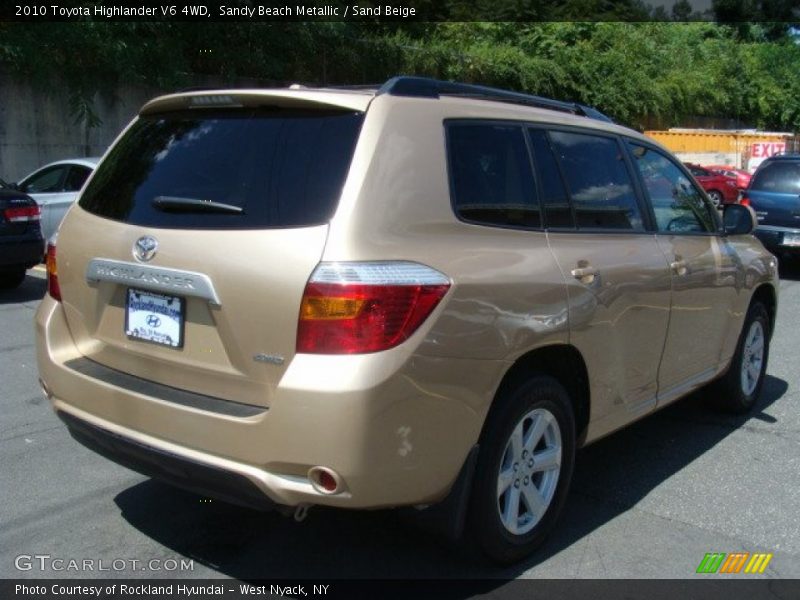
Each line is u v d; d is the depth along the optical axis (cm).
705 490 448
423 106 329
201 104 350
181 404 309
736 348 543
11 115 1496
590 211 398
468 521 332
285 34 1820
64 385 351
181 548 370
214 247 304
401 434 287
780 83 4634
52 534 381
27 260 921
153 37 1611
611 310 383
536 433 354
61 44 1459
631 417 421
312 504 291
